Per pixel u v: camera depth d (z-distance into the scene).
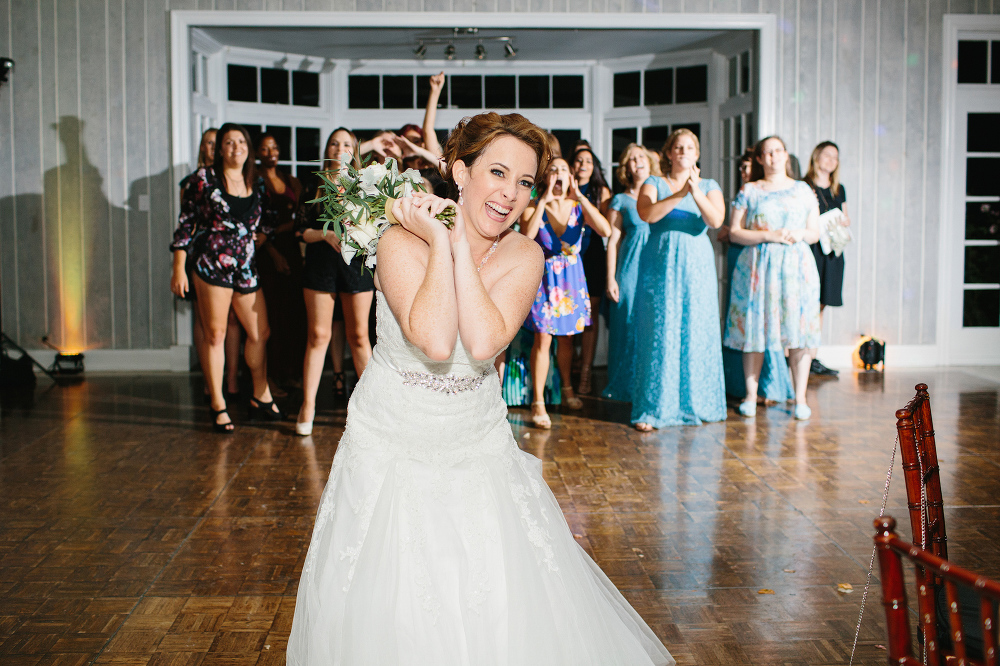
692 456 4.45
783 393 5.75
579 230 5.11
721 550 3.18
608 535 3.33
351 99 7.94
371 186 1.76
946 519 3.50
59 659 2.38
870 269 7.15
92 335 6.88
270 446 4.62
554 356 5.69
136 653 2.41
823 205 6.34
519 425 5.15
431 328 1.55
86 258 6.82
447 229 1.69
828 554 3.13
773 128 6.96
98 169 6.76
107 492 3.84
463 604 1.67
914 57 7.02
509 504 1.77
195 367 6.97
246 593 2.81
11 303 6.82
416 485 1.72
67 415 5.34
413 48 7.50
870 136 7.05
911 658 1.25
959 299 7.25
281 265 5.96
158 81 6.71
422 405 1.73
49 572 2.97
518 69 7.92
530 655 1.66
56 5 6.64
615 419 5.31
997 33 7.09
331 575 1.73
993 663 1.10
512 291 1.75
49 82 6.70
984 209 7.22
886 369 7.07
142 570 2.99
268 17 6.68
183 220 4.75
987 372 6.90
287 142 7.72
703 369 5.13
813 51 6.95
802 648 2.45
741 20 6.84
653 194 4.90
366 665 1.62
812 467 4.24
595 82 7.92
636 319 5.11
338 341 6.00
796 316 5.07
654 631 2.55
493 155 1.72
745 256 5.23
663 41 7.33
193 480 4.02
